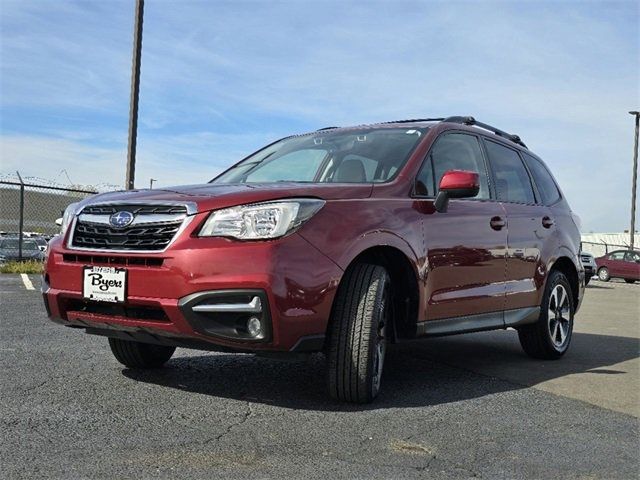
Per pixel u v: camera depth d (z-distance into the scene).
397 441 3.12
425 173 4.53
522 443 3.19
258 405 3.68
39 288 10.70
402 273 4.18
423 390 4.27
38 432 3.06
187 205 3.54
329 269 3.54
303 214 3.53
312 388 4.14
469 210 4.74
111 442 2.96
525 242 5.32
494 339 6.93
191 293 3.38
